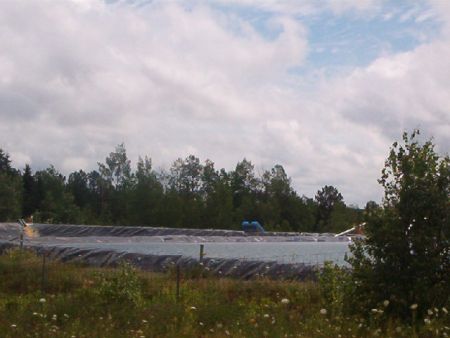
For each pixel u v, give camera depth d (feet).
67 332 34.81
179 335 34.30
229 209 251.60
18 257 68.13
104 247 97.30
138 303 43.93
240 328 34.76
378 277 36.68
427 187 36.88
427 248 36.06
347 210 241.55
